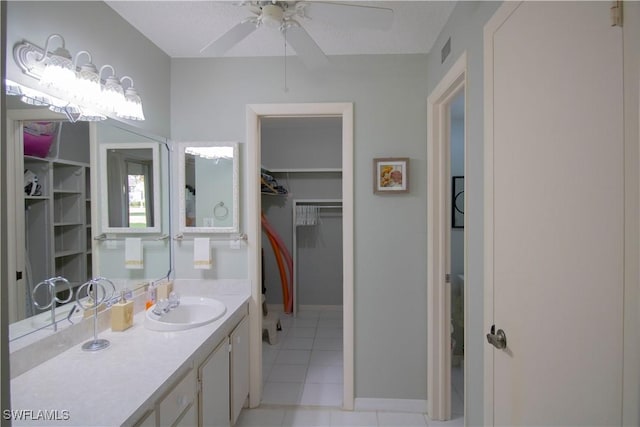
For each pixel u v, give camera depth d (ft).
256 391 7.14
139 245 6.14
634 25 2.08
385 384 7.05
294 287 12.91
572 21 2.56
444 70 5.82
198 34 6.23
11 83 3.76
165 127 6.98
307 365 9.02
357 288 7.05
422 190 6.91
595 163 2.37
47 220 4.24
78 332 4.59
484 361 4.12
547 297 2.88
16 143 3.83
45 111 4.17
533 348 3.09
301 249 13.50
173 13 5.56
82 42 4.83
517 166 3.34
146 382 3.64
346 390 7.04
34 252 4.06
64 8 4.50
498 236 3.76
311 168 12.87
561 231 2.71
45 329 4.18
